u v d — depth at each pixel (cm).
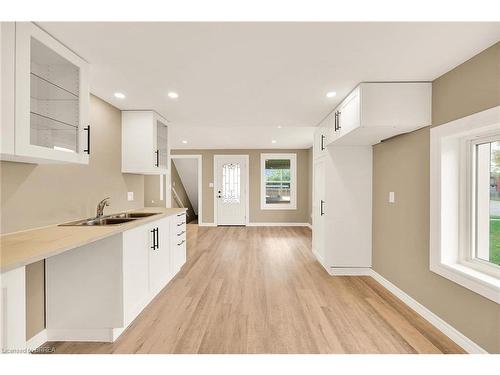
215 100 308
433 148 243
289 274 377
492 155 220
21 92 153
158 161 361
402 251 296
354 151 377
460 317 212
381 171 347
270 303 284
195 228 772
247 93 286
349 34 174
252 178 812
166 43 186
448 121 230
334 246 378
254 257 463
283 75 240
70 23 163
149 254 274
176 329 232
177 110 348
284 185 816
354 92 271
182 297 297
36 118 211
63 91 210
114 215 316
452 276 217
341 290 321
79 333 217
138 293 248
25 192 203
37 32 164
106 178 312
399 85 255
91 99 286
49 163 213
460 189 232
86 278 216
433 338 220
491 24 162
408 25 163
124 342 214
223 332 228
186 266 412
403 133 293
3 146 145
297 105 329
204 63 216
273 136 606
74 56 199
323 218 403
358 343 212
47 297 215
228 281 348
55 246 154
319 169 429
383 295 307
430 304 247
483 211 224
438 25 163
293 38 179
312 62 214
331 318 252
